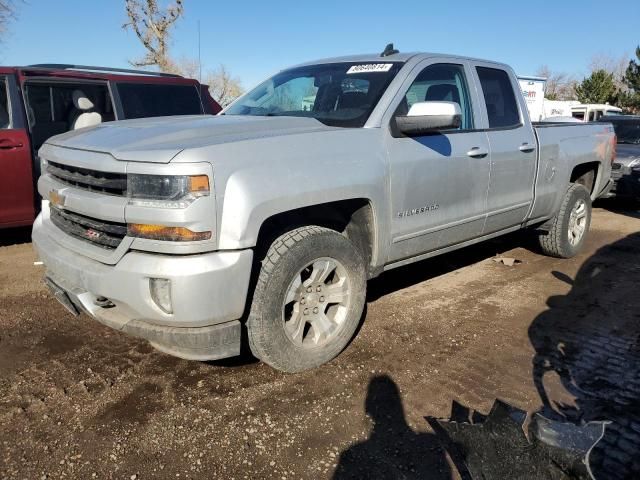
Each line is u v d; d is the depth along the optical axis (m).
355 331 3.78
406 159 3.58
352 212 3.53
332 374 3.25
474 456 2.25
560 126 5.38
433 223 3.90
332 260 3.25
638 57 43.28
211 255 2.68
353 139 3.33
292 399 2.99
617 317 4.21
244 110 4.32
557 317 4.19
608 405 2.97
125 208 2.67
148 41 22.03
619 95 45.00
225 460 2.50
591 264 5.65
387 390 3.09
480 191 4.27
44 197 3.49
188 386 3.12
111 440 2.63
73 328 3.86
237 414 2.85
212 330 2.77
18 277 4.93
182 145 2.72
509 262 5.57
